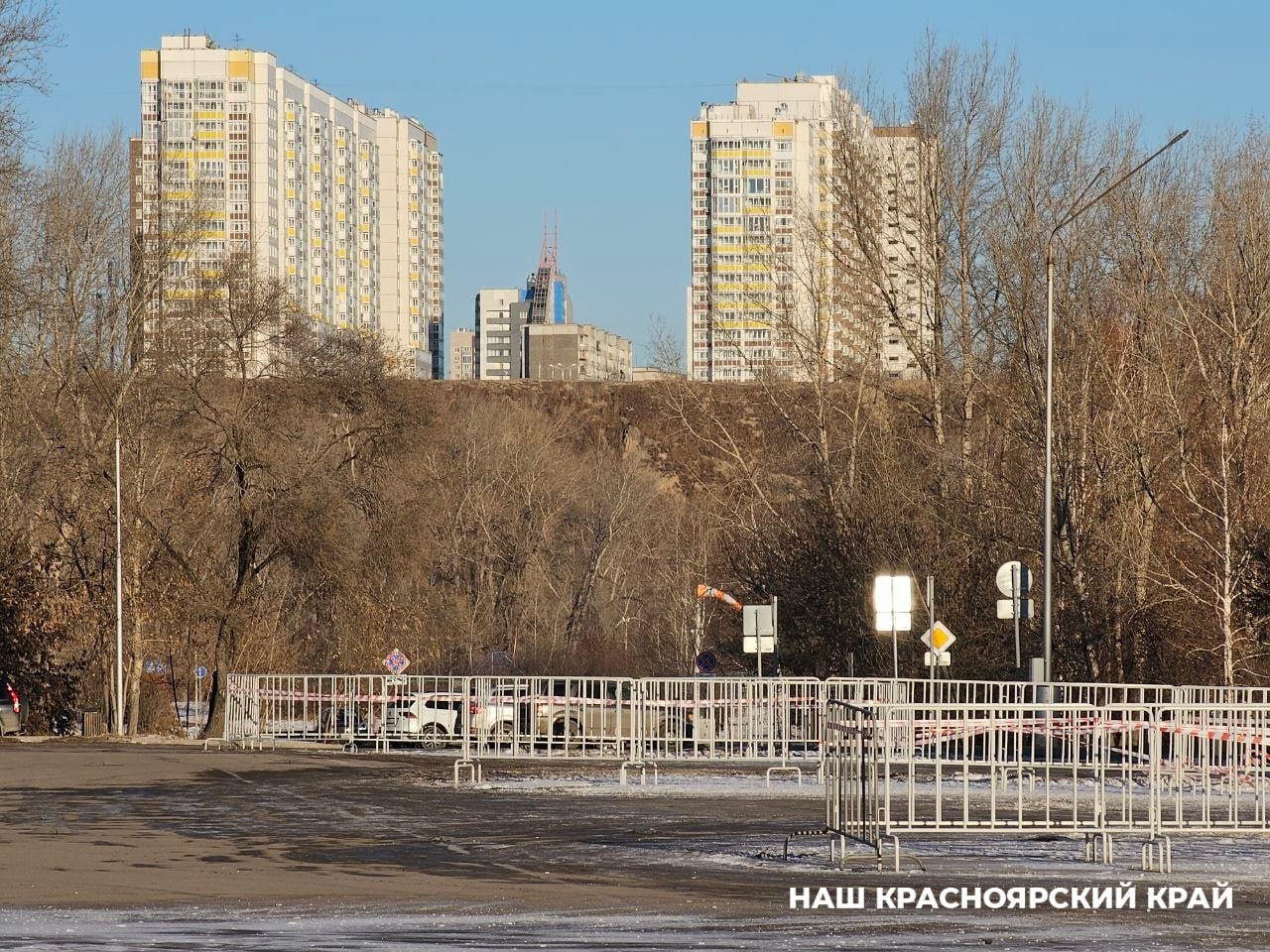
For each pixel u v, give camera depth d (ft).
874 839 54.08
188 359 163.84
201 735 170.09
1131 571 151.84
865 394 186.60
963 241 179.83
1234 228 150.20
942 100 182.19
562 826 67.46
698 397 191.42
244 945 37.04
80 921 40.93
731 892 47.67
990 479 167.22
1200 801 68.90
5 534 165.37
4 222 155.94
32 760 106.32
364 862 55.06
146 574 171.01
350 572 164.96
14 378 173.37
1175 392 156.15
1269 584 136.98
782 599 167.02
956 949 37.60
